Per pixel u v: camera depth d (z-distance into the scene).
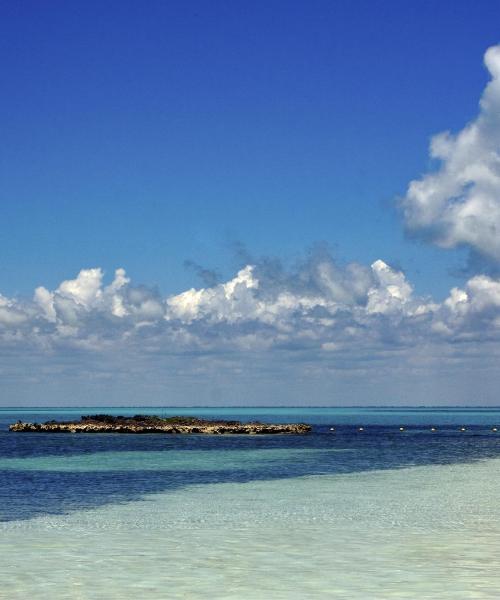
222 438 124.06
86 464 65.75
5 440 115.62
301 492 42.84
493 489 44.22
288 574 21.03
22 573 21.27
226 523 30.83
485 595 18.52
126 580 20.36
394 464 66.12
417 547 25.09
